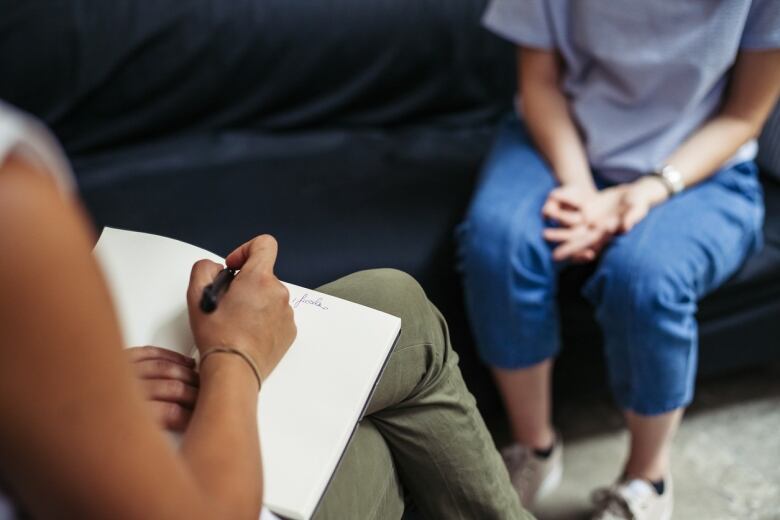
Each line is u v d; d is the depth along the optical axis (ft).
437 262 4.05
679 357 3.58
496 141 4.48
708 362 4.44
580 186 3.89
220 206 4.35
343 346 2.22
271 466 1.94
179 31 4.79
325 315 2.32
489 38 5.32
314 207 4.34
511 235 3.67
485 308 3.79
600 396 4.81
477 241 3.75
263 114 5.21
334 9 5.02
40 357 1.09
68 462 1.18
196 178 4.65
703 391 4.87
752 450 4.45
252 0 4.88
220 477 1.53
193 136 5.07
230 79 5.01
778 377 4.95
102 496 1.22
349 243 4.05
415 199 4.41
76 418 1.15
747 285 4.12
